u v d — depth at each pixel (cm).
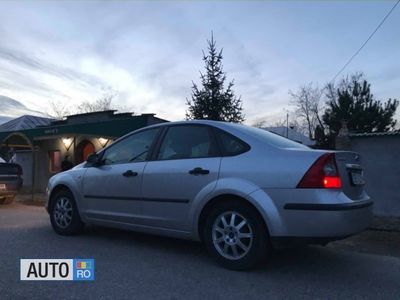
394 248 598
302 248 577
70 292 398
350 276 454
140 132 584
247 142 477
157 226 527
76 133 1614
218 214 472
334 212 408
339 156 441
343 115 2820
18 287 411
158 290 404
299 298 385
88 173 619
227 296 388
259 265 460
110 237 633
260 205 434
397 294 399
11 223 783
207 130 512
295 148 471
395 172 948
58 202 661
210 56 1878
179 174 505
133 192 551
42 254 532
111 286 414
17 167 1134
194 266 481
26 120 2817
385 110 2786
